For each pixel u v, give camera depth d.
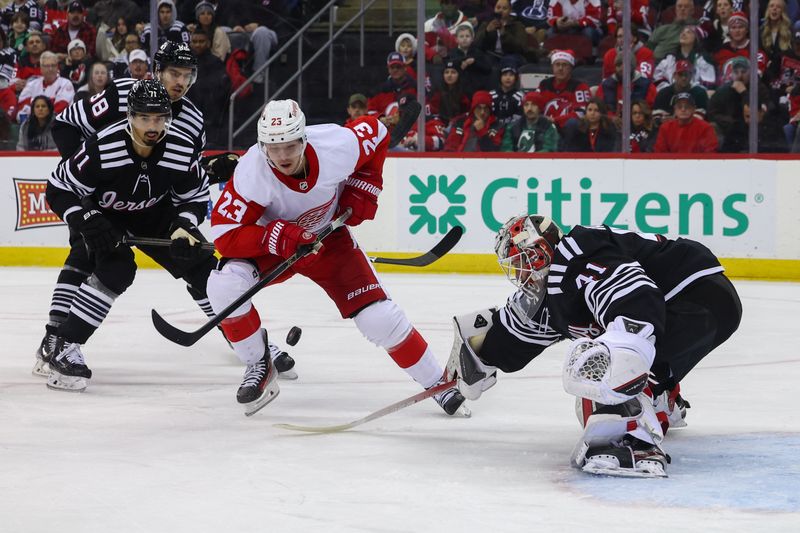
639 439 6.06
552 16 20.55
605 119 19.94
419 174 19.73
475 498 5.54
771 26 19.70
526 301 6.56
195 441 7.03
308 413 8.08
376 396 8.80
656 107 19.89
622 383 5.68
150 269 20.58
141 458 6.52
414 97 21.14
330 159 7.43
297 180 7.35
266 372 7.82
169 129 9.16
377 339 7.86
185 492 5.68
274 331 12.62
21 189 20.77
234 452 6.70
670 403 6.99
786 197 18.75
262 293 16.53
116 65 21.55
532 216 6.38
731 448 6.73
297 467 6.27
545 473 6.10
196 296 10.02
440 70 20.59
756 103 19.33
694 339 6.12
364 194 7.90
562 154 19.33
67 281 9.80
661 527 4.99
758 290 17.30
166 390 9.09
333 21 22.75
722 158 18.88
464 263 19.66
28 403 8.45
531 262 6.32
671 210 19.08
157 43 21.25
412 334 7.88
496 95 20.38
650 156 19.08
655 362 6.18
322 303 15.30
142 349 11.40
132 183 9.12
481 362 6.95
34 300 15.55
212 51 22.05
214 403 8.49
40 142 21.81
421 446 6.88
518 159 19.44
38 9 21.61
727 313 6.20
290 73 22.86
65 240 20.67
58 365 8.98
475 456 6.57
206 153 21.61
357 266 7.86
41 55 21.58
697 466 6.23
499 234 6.47
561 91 20.14
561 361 10.53
